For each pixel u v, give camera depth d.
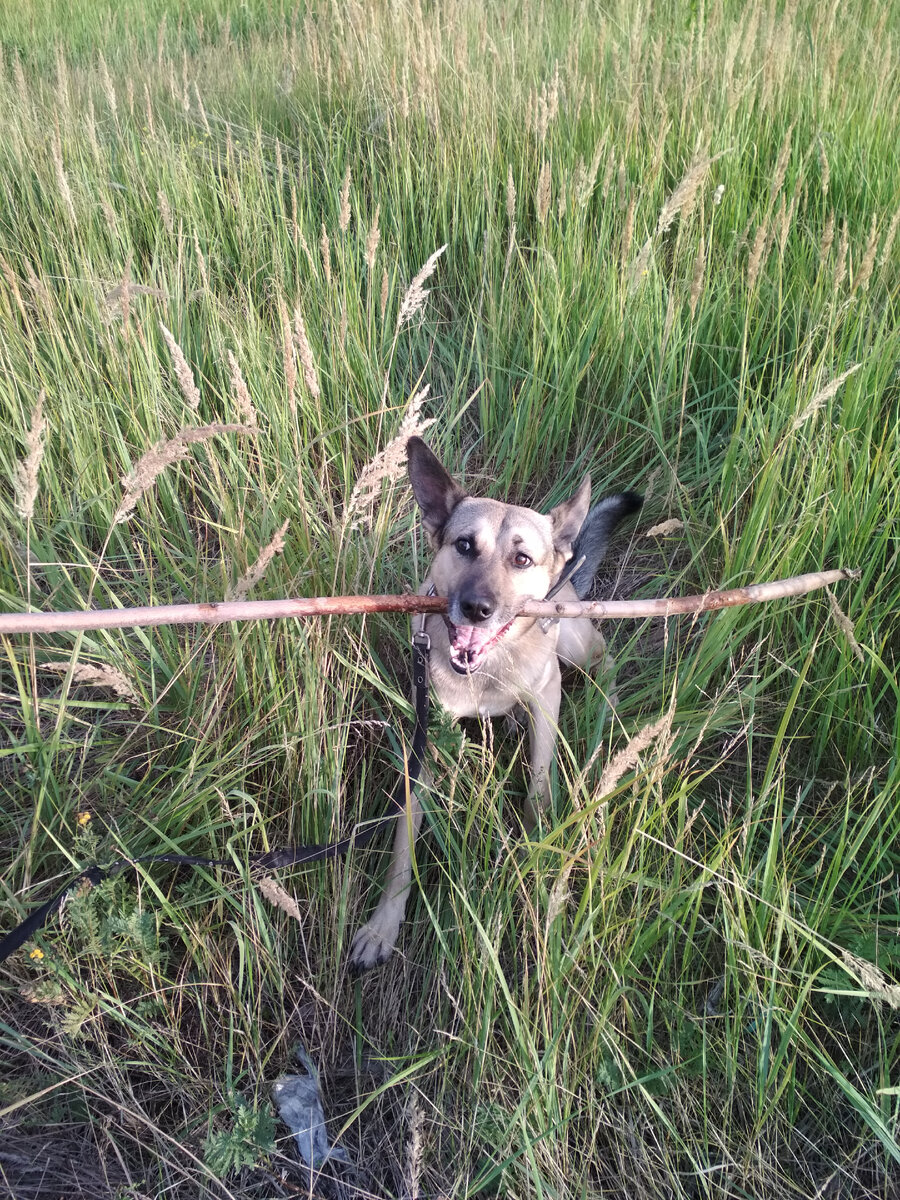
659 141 1.46
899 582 1.02
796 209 1.55
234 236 1.59
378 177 1.72
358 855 0.91
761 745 0.99
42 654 1.02
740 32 1.71
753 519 1.06
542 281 1.42
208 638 0.94
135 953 0.79
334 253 1.52
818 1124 0.74
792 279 1.40
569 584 1.11
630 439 1.36
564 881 0.69
